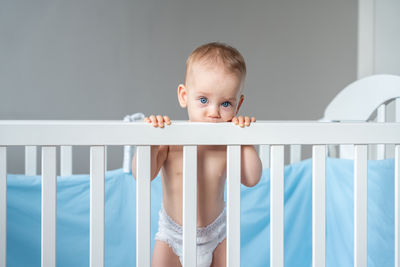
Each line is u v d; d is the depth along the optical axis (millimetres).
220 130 938
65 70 2955
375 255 1402
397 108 1498
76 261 1506
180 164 1159
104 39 2998
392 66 2445
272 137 956
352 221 1478
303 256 1573
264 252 1582
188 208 925
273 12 3221
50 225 884
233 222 938
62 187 1510
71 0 2963
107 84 3000
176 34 3082
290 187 1581
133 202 1550
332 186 1554
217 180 1186
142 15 3041
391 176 1410
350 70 3295
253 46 3199
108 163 2949
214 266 1231
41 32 2926
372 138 987
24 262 1453
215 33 3141
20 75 2900
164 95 3062
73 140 893
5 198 881
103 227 896
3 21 2883
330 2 3277
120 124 905
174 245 1193
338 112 1682
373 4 2607
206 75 1073
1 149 881
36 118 2922
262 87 3211
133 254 1541
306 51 3260
